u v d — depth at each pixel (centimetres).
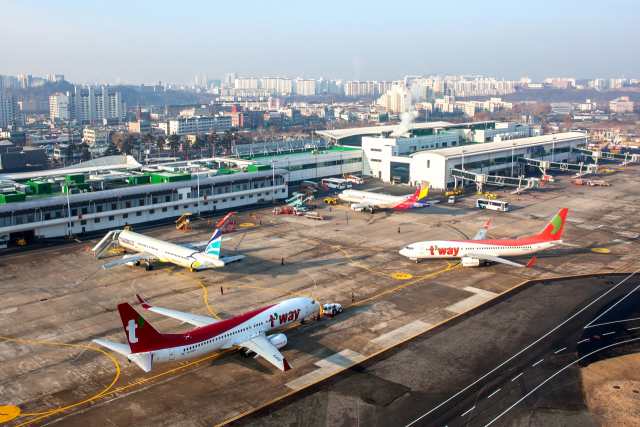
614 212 14900
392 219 14325
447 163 18800
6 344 6925
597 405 5488
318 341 6950
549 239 10188
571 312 7881
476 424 5147
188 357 5981
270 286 9088
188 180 15262
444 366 6259
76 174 14362
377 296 8588
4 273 9812
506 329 7294
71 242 12050
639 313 7812
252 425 5103
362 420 5178
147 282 9338
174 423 5141
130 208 13638
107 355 6619
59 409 5406
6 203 11794
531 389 5775
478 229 13012
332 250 11312
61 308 8144
